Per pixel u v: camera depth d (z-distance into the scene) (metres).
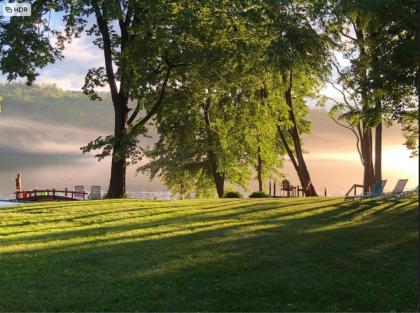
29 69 27.27
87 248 12.12
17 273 9.90
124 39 29.95
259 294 8.79
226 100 39.41
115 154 29.02
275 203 20.95
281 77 35.38
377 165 29.59
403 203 20.50
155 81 29.80
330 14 28.22
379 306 8.23
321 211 18.47
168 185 51.03
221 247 12.16
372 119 22.95
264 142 43.84
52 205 20.30
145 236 13.64
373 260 11.10
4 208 19.48
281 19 28.08
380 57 19.70
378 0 17.45
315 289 9.06
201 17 27.22
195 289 9.01
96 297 8.54
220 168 43.22
